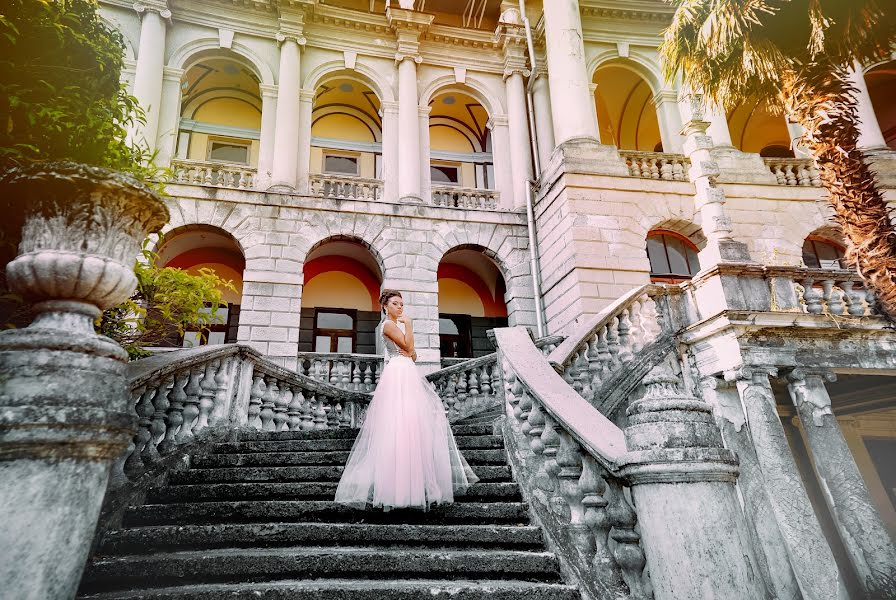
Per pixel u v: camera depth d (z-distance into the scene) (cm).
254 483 451
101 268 265
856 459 1152
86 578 322
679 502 270
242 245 1375
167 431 482
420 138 1672
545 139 1711
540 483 399
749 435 693
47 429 229
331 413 845
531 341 550
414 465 389
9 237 341
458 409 965
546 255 1490
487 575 342
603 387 688
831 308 732
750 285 733
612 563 319
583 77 1532
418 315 1439
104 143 401
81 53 392
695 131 1005
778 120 2138
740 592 254
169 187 1365
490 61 1831
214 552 354
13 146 348
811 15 672
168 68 1497
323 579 334
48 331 250
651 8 1817
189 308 527
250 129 1866
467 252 1725
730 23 716
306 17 1675
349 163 1959
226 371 589
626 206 1391
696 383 766
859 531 659
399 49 1719
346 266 1748
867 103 1606
